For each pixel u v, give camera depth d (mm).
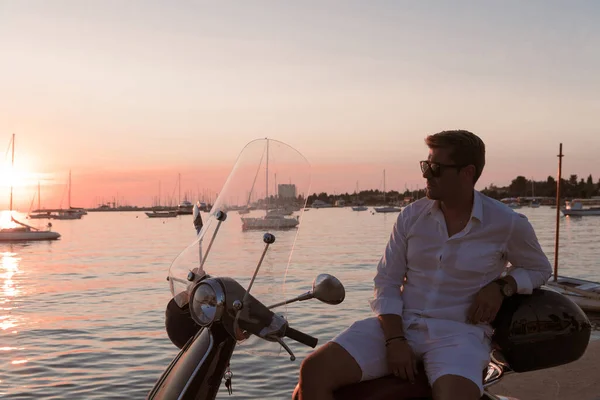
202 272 2730
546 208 167875
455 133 3092
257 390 7758
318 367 2898
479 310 3018
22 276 28172
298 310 14953
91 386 8812
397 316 3020
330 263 31047
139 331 13273
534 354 3076
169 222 122312
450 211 3154
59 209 142000
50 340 12469
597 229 69375
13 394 8453
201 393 2500
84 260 37219
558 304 3086
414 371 2936
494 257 3096
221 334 2545
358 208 182875
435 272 3121
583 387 5215
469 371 2840
